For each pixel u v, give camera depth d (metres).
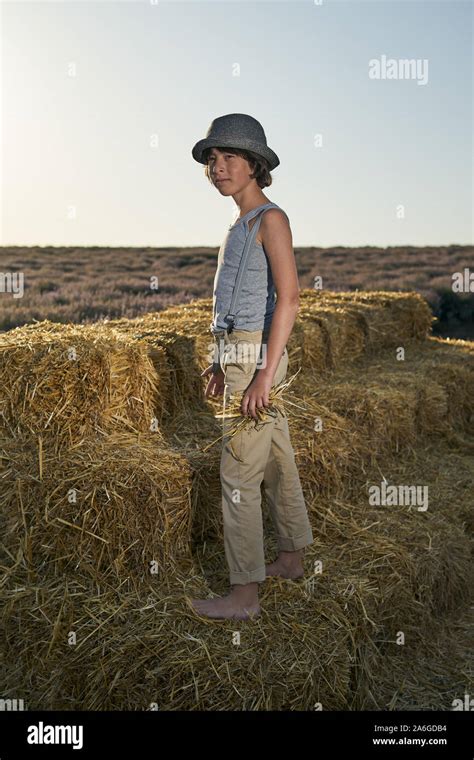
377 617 2.42
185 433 3.12
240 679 2.01
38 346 2.67
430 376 4.68
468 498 3.49
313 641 2.13
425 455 4.08
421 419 4.24
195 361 3.46
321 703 2.07
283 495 2.35
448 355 5.41
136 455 2.53
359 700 2.24
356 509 3.11
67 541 2.35
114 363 2.83
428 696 2.39
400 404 3.87
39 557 2.39
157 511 2.35
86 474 2.37
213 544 2.66
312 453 3.05
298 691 2.03
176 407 3.31
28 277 16.86
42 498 2.38
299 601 2.30
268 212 2.11
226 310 2.18
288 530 2.39
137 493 2.33
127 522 2.31
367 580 2.47
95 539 2.32
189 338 3.48
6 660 2.25
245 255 2.14
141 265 21.20
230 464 2.17
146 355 2.99
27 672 2.22
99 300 13.29
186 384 3.38
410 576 2.66
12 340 2.76
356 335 5.07
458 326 13.82
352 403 3.69
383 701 2.34
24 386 2.62
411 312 5.97
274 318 2.05
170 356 3.32
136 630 2.13
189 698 2.01
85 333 3.04
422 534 2.99
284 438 2.30
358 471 3.39
